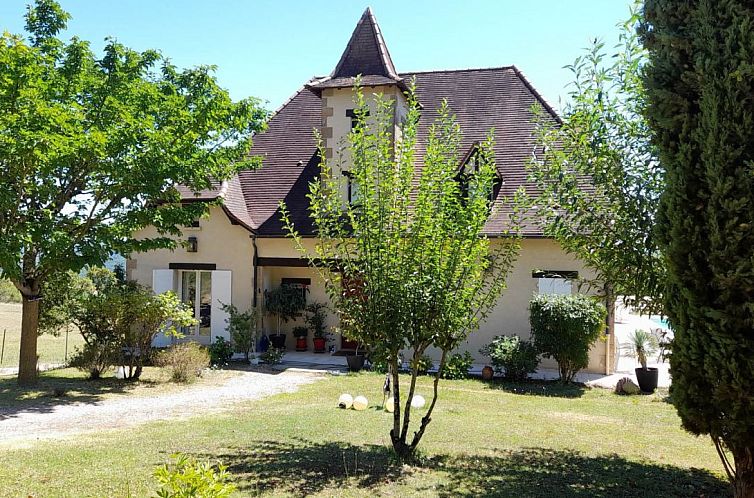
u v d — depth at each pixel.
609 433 9.22
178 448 7.42
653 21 4.97
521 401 12.05
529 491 5.95
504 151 17.38
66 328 16.69
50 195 11.70
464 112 19.08
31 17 12.46
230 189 18.33
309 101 21.30
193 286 18.89
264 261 17.78
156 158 12.15
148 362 14.80
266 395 12.27
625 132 6.50
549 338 14.00
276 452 7.33
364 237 6.71
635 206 6.22
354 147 6.85
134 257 18.83
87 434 8.42
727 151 4.31
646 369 13.50
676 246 4.64
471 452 7.72
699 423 4.77
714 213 4.39
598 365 15.38
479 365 16.05
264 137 20.50
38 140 10.10
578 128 6.70
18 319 30.69
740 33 4.30
